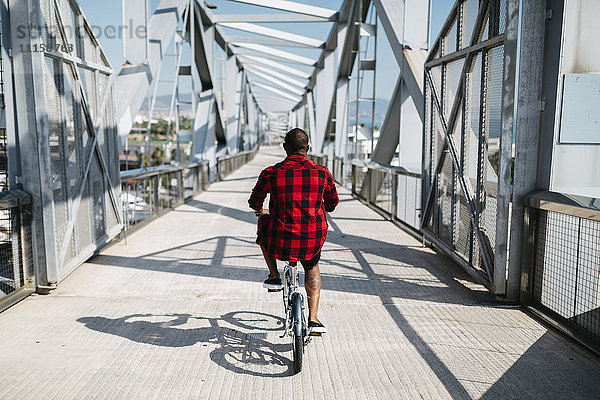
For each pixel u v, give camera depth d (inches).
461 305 171.8
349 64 616.4
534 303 165.3
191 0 531.8
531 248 164.2
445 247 227.6
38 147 173.0
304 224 120.2
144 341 138.3
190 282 197.9
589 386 114.1
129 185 297.4
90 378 116.3
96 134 227.1
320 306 170.4
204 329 147.7
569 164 156.6
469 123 198.4
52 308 165.3
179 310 164.4
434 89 247.6
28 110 170.9
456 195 215.9
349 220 363.6
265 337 142.2
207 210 416.5
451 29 225.3
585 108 153.4
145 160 387.9
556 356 130.2
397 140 438.3
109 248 261.7
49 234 177.9
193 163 499.2
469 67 195.9
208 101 700.7
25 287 178.1
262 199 126.6
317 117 856.9
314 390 111.7
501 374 119.9
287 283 126.3
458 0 206.7
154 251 254.5
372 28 504.4
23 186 175.9
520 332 147.0
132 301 173.5
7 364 123.4
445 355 130.6
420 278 206.4
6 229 167.2
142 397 107.8
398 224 336.5
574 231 140.4
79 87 205.2
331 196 127.3
